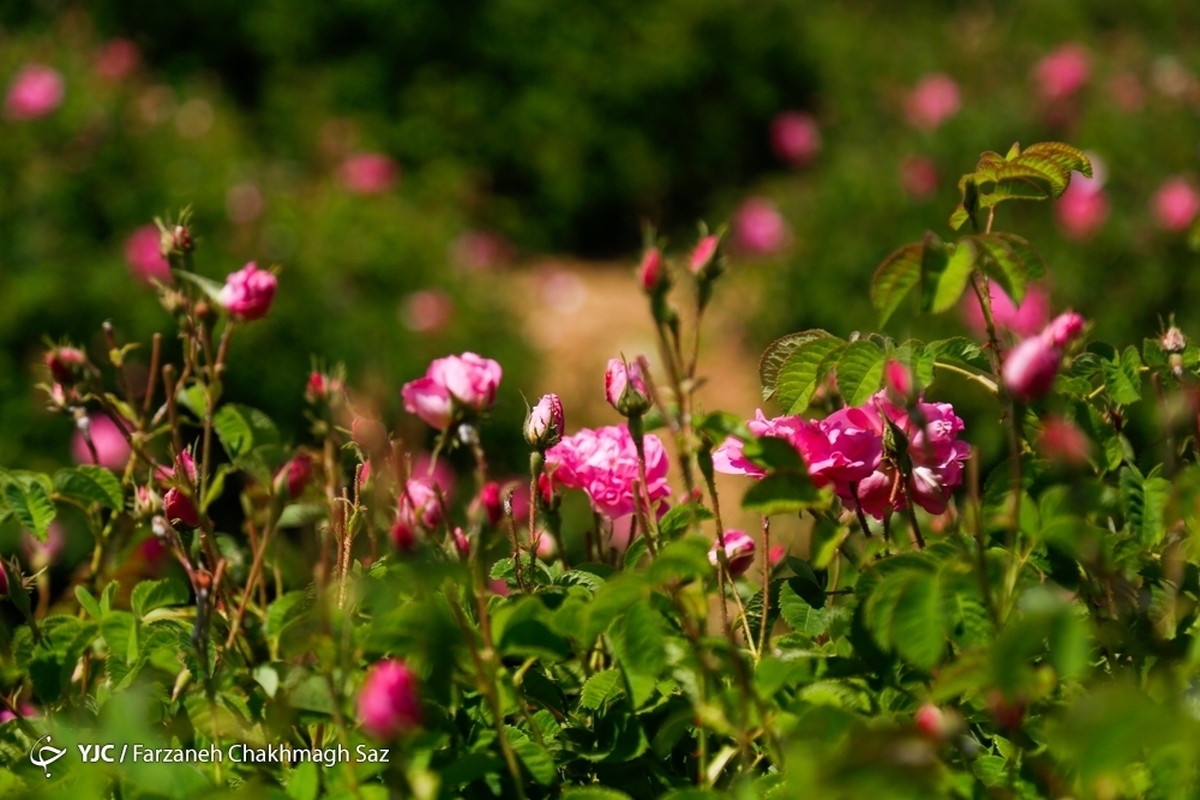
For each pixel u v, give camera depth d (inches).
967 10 419.8
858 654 91.6
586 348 314.3
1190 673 89.6
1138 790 89.7
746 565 98.1
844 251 293.7
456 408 91.0
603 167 388.2
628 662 91.0
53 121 239.3
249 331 218.7
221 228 242.2
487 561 97.9
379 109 374.0
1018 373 89.5
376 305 243.8
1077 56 301.9
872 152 313.4
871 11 429.1
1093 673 92.7
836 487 95.2
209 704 92.3
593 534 101.5
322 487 95.0
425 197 312.3
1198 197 242.7
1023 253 91.3
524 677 94.1
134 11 372.2
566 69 385.4
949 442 95.4
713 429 91.1
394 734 88.0
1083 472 95.3
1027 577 91.6
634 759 93.4
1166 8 375.2
